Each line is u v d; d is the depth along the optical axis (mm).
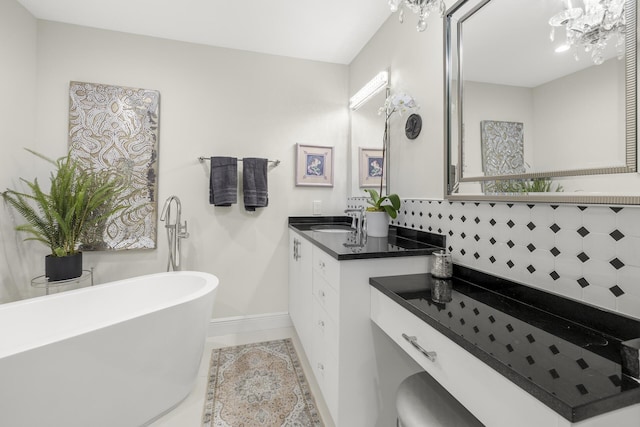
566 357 696
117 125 2166
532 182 1042
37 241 2053
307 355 1884
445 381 869
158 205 2268
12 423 1091
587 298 882
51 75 2057
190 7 1922
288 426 1460
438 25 1516
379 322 1261
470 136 1305
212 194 2285
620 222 807
